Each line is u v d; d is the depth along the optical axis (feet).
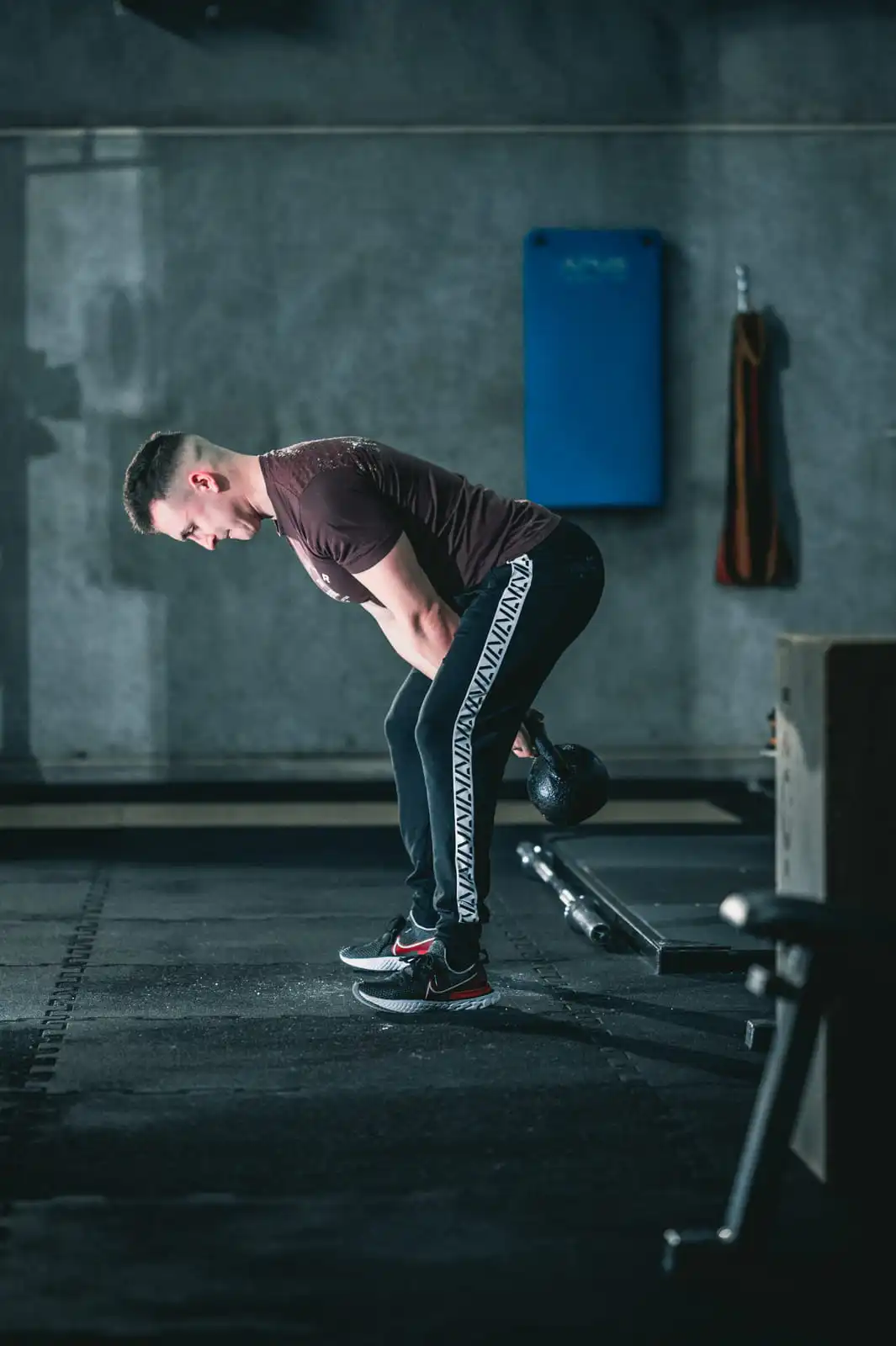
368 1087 11.35
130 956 15.62
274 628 29.58
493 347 29.53
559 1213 9.02
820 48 29.40
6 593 29.35
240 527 13.07
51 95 28.89
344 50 29.04
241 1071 11.73
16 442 29.22
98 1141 10.21
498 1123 10.59
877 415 29.96
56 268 29.12
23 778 28.99
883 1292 7.98
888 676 8.82
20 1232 8.75
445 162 29.30
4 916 17.60
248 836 23.25
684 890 17.34
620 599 29.86
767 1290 8.00
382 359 29.50
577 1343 7.45
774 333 29.78
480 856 13.06
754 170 29.53
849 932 7.64
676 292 29.66
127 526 29.37
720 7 29.22
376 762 29.45
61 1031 12.84
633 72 29.27
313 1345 7.41
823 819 8.87
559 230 29.19
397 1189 9.39
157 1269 8.26
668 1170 9.71
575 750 13.38
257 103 29.07
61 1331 7.57
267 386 29.45
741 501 29.58
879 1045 9.12
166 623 29.50
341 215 29.30
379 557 12.53
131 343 29.27
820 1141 9.30
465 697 12.66
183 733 29.66
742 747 30.07
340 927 16.99
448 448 29.66
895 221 29.73
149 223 29.14
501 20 29.12
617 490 29.48
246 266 29.30
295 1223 8.86
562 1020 13.17
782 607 30.09
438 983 13.19
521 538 12.95
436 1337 7.50
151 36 28.89
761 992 7.83
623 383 29.37
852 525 30.07
